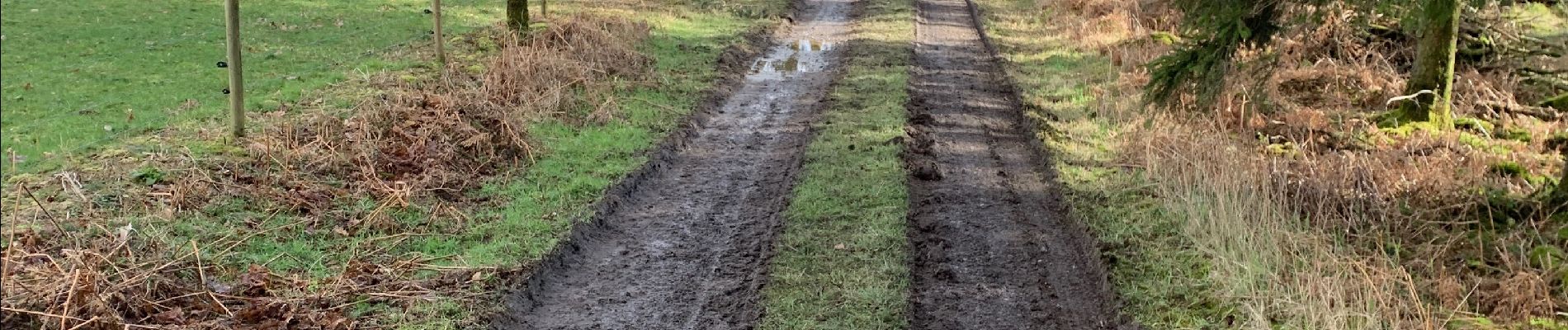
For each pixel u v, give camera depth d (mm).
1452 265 7059
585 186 9117
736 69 15883
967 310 6746
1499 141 10617
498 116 10383
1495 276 6855
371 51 14352
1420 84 11156
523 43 14742
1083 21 18938
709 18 20141
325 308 6340
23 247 6492
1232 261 6906
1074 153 10453
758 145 11234
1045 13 21359
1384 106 12109
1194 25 9398
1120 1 19672
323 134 9430
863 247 7648
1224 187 8094
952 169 10117
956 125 12070
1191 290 6863
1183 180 8633
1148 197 8781
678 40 17328
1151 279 7090
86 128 9398
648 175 9836
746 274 7367
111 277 6199
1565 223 7457
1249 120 11016
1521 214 7914
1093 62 15727
